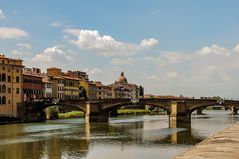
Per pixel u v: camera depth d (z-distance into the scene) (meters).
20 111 154.00
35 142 78.81
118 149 67.06
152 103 147.62
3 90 149.00
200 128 111.81
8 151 66.25
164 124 133.25
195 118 171.75
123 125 128.38
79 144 74.75
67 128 114.56
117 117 192.25
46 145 73.69
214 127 115.38
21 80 157.88
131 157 57.91
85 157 58.81
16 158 58.94
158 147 69.50
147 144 73.88
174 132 99.44
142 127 118.25
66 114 180.62
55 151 65.50
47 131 104.19
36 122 146.12
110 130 107.06
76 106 154.88
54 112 169.62
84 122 146.38
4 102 149.12
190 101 145.12
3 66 149.62
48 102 159.25
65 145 73.38
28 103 156.25
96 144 74.44
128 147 69.56
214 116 193.50
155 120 160.25
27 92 176.00
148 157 57.78
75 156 59.91
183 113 142.88
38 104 159.12
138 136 89.31
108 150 65.88
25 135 93.25
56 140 82.12
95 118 150.50
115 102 152.25
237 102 146.50
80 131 103.81
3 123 134.62
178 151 64.12
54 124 133.62
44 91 195.38
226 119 160.38
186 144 73.75
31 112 156.62
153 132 99.75
